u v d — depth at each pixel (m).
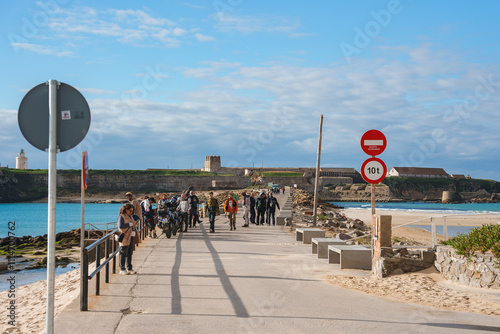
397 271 11.91
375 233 12.45
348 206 147.00
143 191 187.12
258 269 12.83
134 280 10.84
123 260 11.71
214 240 20.95
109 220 85.88
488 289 9.94
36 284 16.67
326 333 6.62
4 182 170.25
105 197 182.38
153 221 21.81
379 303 8.70
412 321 7.31
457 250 10.95
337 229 33.62
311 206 64.88
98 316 7.45
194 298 8.91
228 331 6.68
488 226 10.94
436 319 7.44
